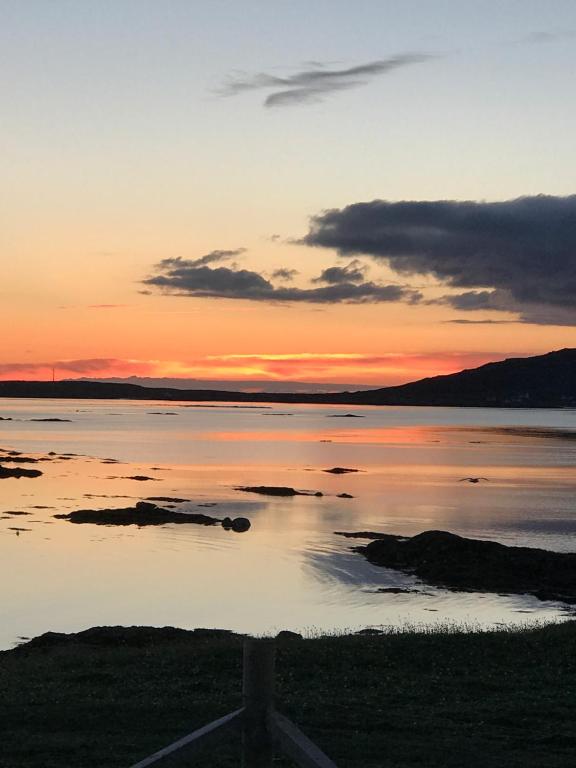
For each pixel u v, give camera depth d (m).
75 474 136.62
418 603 54.81
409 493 117.62
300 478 137.00
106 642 34.31
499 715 18.11
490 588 59.50
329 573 64.38
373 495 114.88
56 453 179.38
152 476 136.25
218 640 32.47
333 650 24.78
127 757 14.88
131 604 54.09
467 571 62.53
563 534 83.44
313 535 81.69
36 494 110.06
